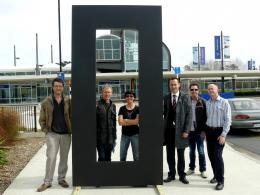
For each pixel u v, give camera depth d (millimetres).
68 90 17141
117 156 7742
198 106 5684
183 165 5402
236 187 5184
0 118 9602
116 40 30250
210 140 5176
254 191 4992
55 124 5156
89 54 5016
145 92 5074
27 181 5645
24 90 33219
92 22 4996
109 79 32000
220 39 42344
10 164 7000
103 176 5109
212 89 5074
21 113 11766
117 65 30531
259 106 11695
